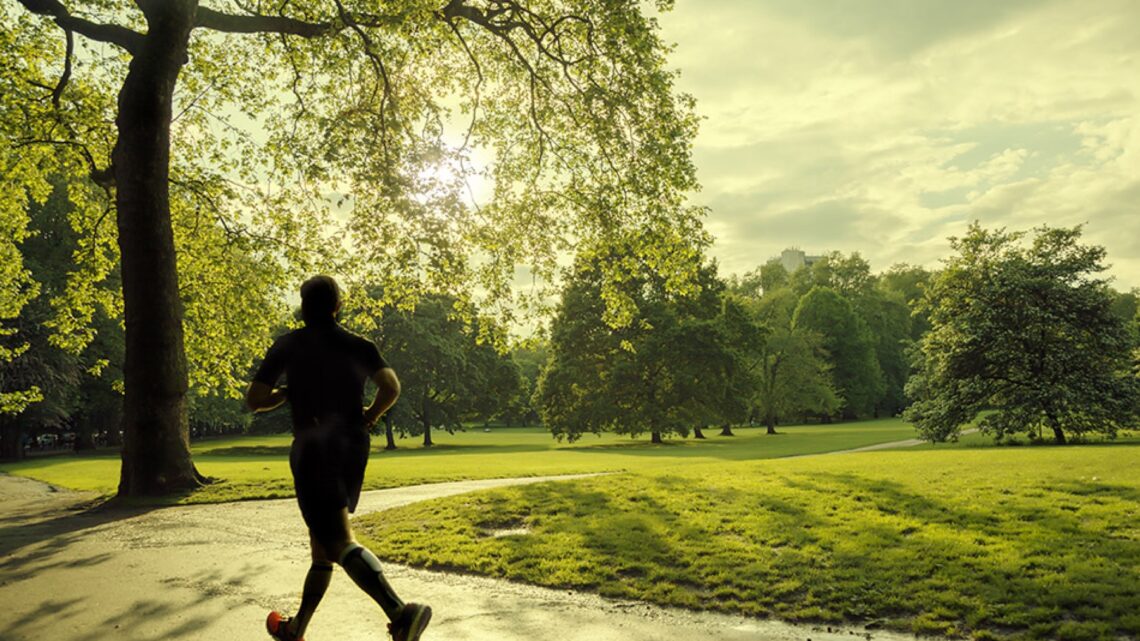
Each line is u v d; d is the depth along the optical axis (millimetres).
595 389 50688
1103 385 31500
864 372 84000
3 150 19344
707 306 51125
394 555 8078
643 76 17844
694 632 5160
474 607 5883
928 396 36406
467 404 59438
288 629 4062
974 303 33500
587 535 8484
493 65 21250
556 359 52156
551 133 20641
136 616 5414
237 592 6168
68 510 13133
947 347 34625
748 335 53312
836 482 11703
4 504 15656
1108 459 14297
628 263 19891
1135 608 5152
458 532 9188
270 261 20703
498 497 11414
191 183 20203
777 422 95812
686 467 16938
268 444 61438
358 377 4141
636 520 9188
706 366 50188
